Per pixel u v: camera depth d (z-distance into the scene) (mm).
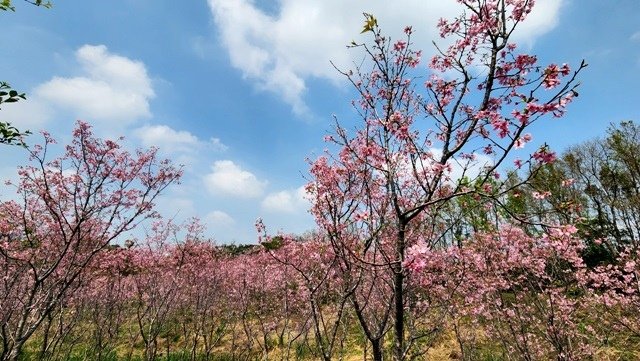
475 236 8180
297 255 9633
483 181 4027
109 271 11781
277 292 13648
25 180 7902
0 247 6980
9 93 4352
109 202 8555
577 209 4031
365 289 7164
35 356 11992
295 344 12750
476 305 8797
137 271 12500
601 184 24344
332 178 5680
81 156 8297
